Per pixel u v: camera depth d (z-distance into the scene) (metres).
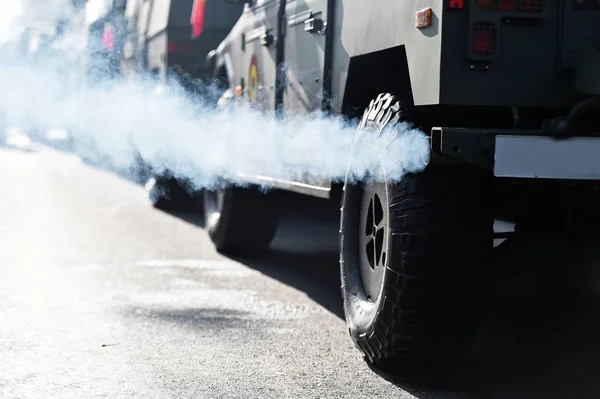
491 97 3.82
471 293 4.12
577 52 3.82
